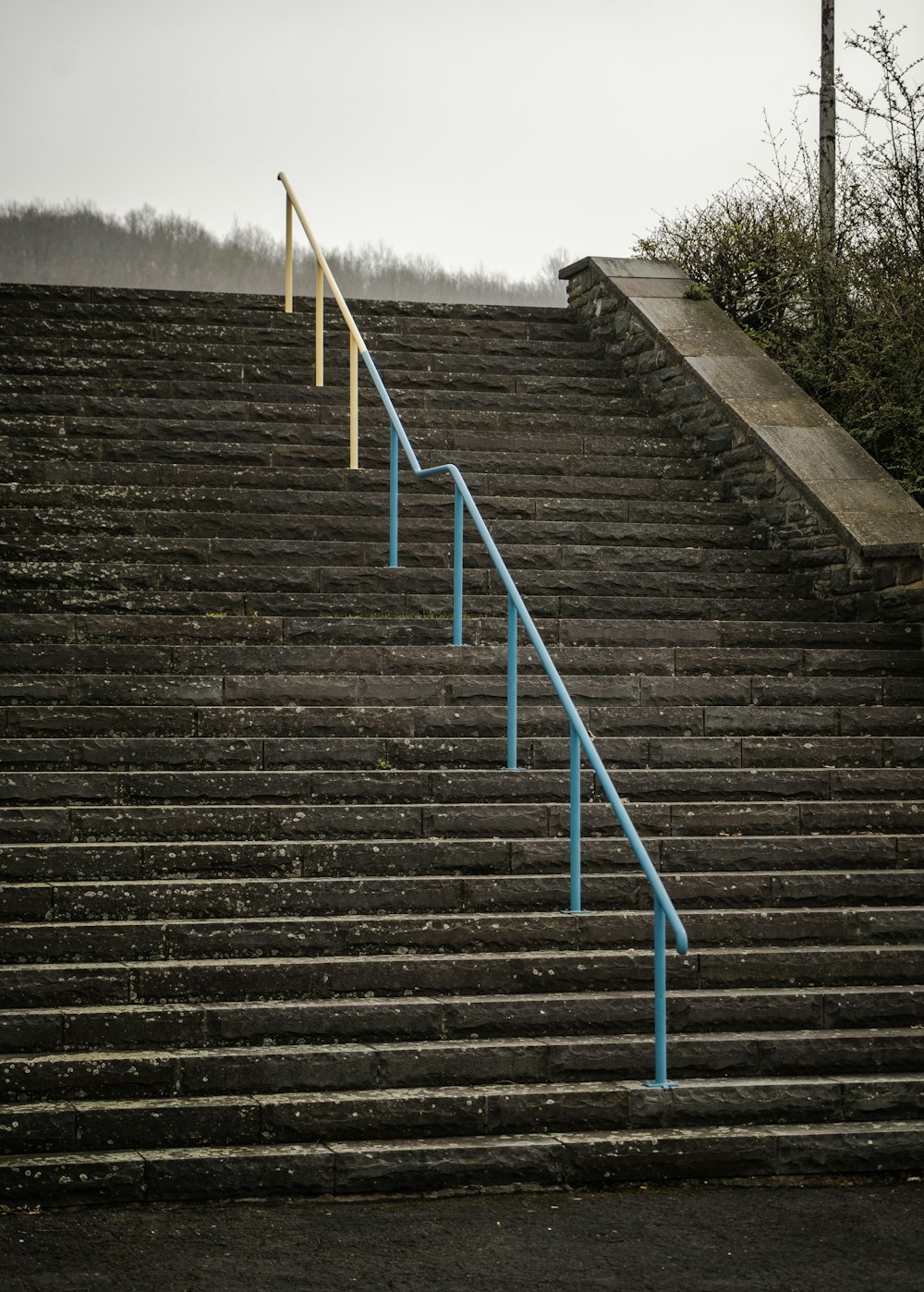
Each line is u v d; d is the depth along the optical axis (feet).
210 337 43.91
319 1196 19.71
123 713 27.43
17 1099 20.39
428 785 26.63
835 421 40.50
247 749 27.02
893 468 42.16
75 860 23.94
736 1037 22.43
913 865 26.71
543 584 34.04
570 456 39.45
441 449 39.32
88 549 33.04
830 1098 21.66
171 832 24.94
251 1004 22.08
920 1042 22.68
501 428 40.83
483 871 25.13
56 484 35.68
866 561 33.71
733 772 27.99
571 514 37.24
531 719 28.86
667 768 28.43
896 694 31.17
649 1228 18.84
